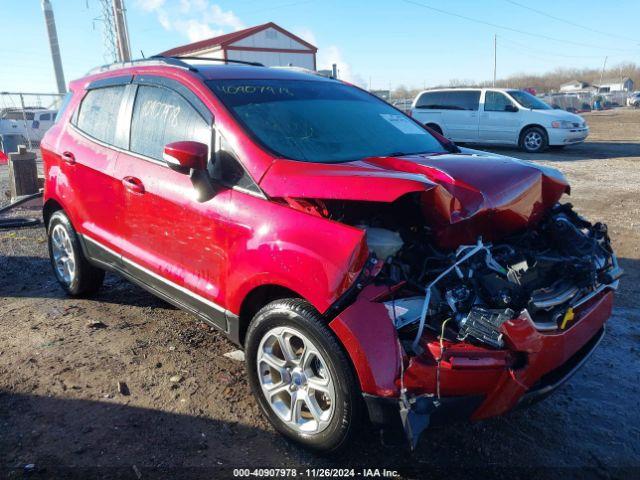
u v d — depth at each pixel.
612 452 3.01
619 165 13.37
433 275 2.86
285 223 2.87
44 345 4.15
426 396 2.48
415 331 2.65
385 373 2.53
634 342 4.22
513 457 2.97
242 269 3.03
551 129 15.94
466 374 2.48
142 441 3.06
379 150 3.66
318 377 2.86
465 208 2.78
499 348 2.52
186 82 3.71
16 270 5.92
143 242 3.86
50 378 3.69
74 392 3.53
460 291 2.72
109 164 4.11
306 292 2.70
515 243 3.26
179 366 3.85
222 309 3.26
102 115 4.39
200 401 3.44
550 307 2.77
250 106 3.54
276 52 29.62
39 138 20.98
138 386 3.60
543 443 3.09
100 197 4.22
